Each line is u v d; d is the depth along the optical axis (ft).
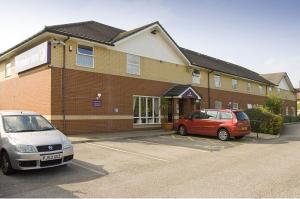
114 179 23.76
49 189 20.89
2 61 67.62
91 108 53.52
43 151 24.06
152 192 20.38
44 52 48.83
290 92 157.28
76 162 29.89
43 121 29.37
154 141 47.42
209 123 53.21
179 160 32.09
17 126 27.09
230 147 42.98
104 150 37.24
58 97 48.73
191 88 69.62
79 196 19.49
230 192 20.35
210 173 25.95
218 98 90.94
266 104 108.27
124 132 57.93
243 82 107.96
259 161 31.81
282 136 63.10
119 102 58.90
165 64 70.95
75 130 50.75
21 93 57.41
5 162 24.66
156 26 67.15
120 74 59.62
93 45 54.85
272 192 20.36
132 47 62.59
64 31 51.42
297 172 26.50
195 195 19.71
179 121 58.44
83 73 52.80
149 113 66.18
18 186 21.54
